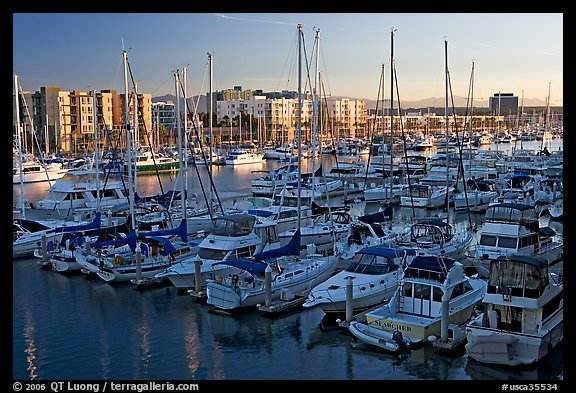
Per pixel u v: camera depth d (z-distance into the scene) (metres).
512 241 34.06
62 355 23.72
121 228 39.66
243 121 196.00
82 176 61.53
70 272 35.75
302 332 25.83
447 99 51.91
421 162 88.00
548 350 21.88
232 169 110.62
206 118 178.50
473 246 37.47
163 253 33.78
